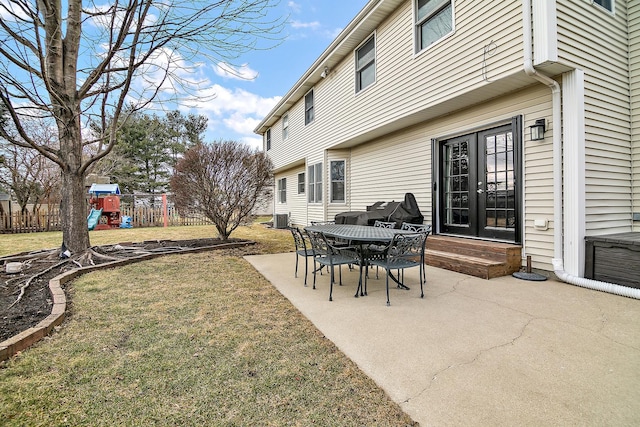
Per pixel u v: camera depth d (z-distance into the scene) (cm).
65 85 541
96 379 203
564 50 402
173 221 1512
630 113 503
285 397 186
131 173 2130
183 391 192
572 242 417
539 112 457
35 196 1325
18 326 276
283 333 275
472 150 570
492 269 449
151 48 435
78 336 266
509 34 429
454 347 245
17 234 1098
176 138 2420
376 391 191
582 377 202
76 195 571
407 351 240
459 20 507
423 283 432
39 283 421
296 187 1397
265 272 513
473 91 493
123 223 1362
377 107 725
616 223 474
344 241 530
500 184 523
